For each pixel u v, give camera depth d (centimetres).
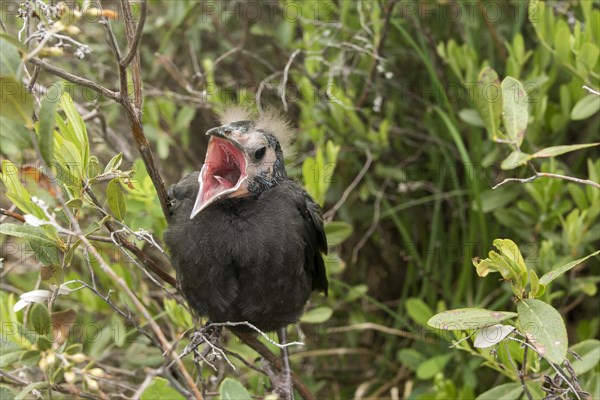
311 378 923
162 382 518
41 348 551
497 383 841
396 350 962
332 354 956
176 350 746
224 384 512
